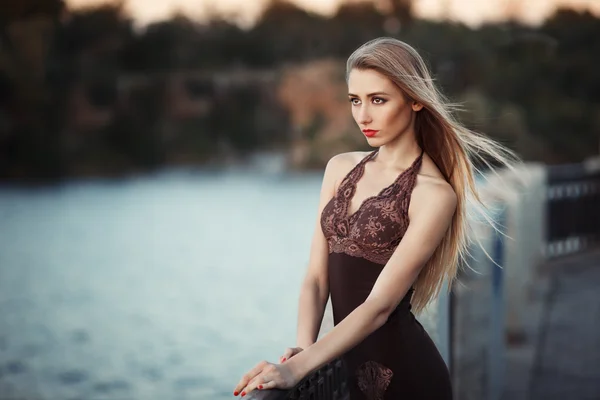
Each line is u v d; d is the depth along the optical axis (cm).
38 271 1599
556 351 671
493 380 530
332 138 5488
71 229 2352
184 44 6241
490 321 521
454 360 410
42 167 4862
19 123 4897
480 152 263
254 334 998
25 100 4997
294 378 208
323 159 5403
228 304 1199
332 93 5719
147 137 5712
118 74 5928
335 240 250
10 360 902
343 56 6081
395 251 237
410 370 249
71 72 5528
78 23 5969
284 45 6194
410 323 254
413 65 239
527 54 4266
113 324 1084
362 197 249
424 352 253
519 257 709
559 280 976
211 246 1944
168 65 6153
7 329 1074
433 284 258
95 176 5081
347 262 245
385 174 249
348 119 5656
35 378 829
